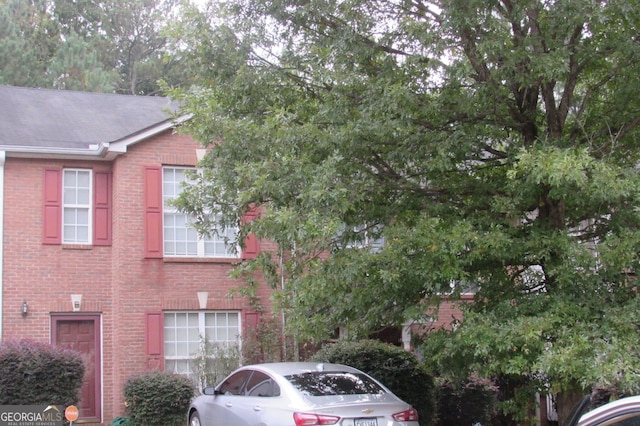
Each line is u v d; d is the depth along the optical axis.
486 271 9.83
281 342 16.73
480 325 8.67
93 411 16.69
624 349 7.80
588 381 7.64
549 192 8.91
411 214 10.16
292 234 8.68
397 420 9.37
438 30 9.66
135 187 17.06
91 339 16.97
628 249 8.45
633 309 8.44
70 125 18.59
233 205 10.90
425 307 9.62
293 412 9.24
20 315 16.38
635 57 9.53
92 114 19.62
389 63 9.91
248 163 9.85
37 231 16.80
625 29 9.45
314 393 9.58
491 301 9.82
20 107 19.20
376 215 10.16
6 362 13.67
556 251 9.23
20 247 16.59
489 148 10.47
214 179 10.75
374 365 14.64
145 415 14.84
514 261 9.67
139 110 20.45
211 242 17.56
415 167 10.28
